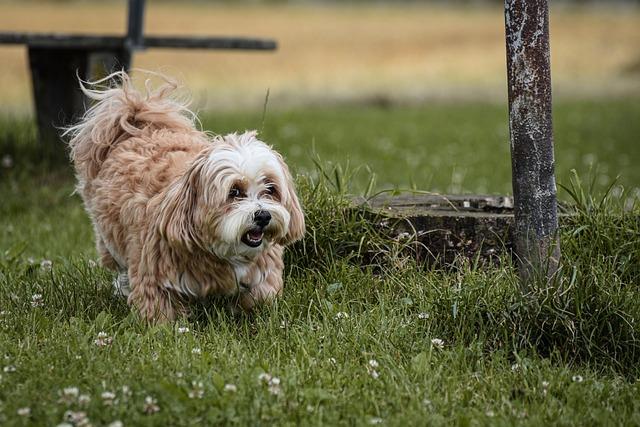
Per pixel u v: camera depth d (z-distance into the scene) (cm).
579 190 909
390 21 6688
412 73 4509
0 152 1480
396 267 881
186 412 602
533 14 723
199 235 768
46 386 636
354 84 4116
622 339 750
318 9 7719
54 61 1534
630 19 6794
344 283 867
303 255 900
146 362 690
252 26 6094
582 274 773
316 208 912
